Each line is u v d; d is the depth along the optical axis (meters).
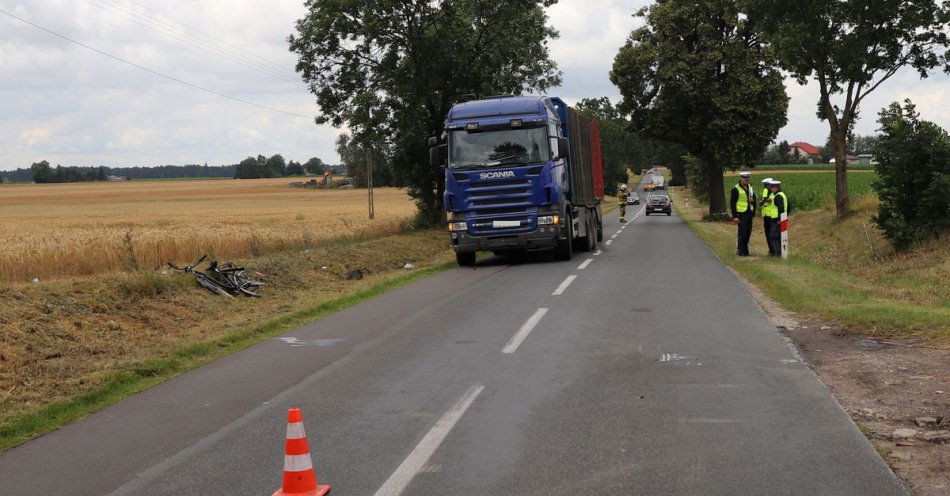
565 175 21.61
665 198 60.06
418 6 32.38
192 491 5.04
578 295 13.83
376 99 33.03
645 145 181.50
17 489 5.20
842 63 25.12
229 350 10.20
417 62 32.88
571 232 21.50
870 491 4.69
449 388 7.50
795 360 8.27
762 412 6.39
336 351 9.61
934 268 14.96
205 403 7.35
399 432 6.14
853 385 7.23
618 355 8.74
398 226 33.03
